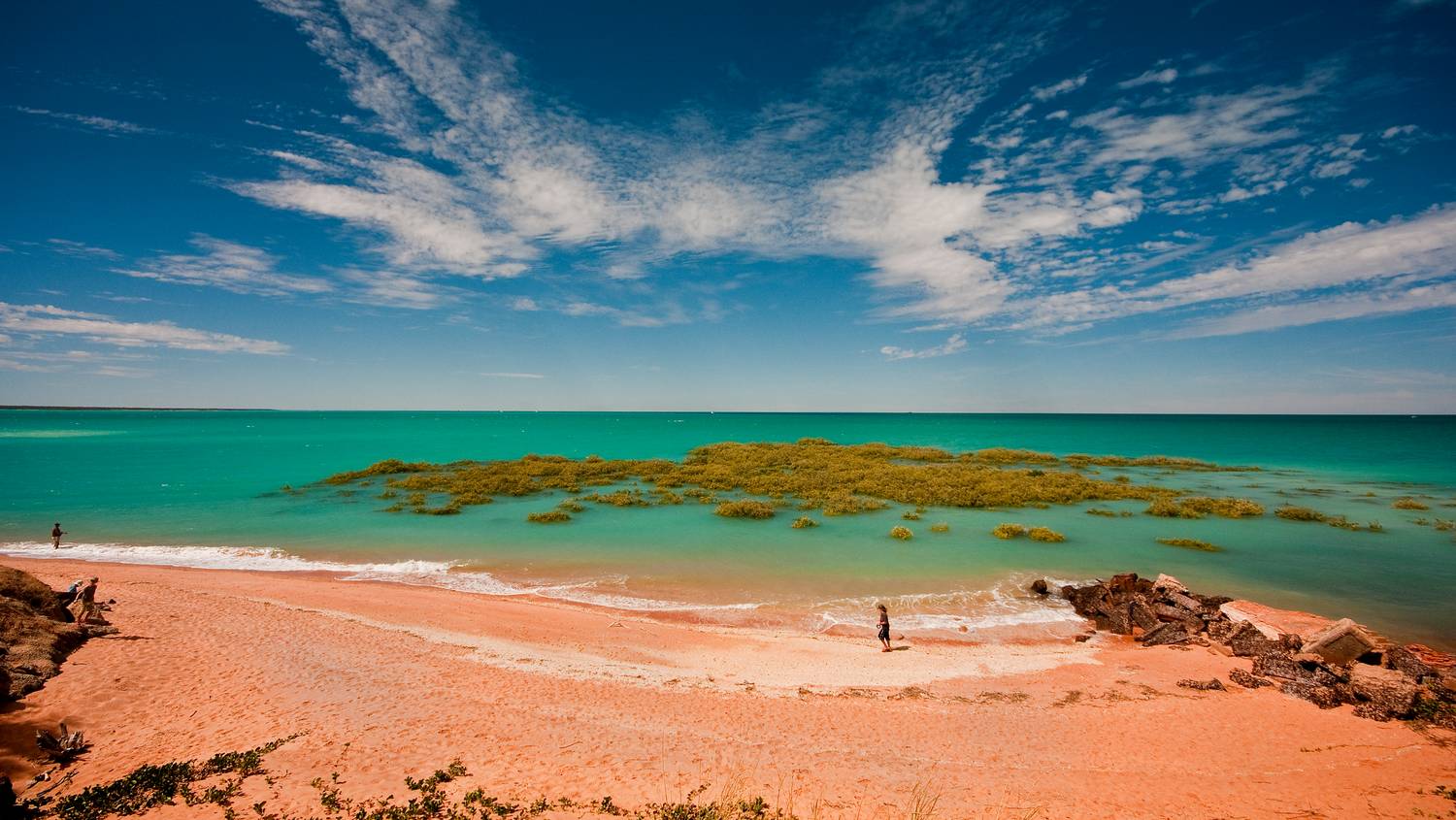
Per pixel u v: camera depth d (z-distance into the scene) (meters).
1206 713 13.91
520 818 9.30
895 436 129.62
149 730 11.76
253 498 43.34
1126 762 11.64
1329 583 24.42
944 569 26.31
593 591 23.58
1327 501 44.38
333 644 16.95
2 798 8.59
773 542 30.72
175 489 47.12
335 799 9.62
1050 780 10.91
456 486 47.38
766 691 14.96
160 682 13.82
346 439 114.06
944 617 21.02
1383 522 36.44
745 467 57.06
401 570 26.39
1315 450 92.44
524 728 12.52
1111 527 34.53
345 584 24.16
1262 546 30.25
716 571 26.08
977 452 73.81
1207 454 85.56
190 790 9.71
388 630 18.50
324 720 12.49
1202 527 34.72
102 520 35.97
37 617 15.54
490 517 37.06
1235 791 10.54
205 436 119.44
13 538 31.84
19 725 11.41
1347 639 16.36
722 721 13.18
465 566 26.92
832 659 17.27
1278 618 19.17
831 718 13.47
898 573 25.80
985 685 15.60
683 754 11.65
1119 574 23.31
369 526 34.53
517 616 20.41
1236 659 17.77
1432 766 11.35
